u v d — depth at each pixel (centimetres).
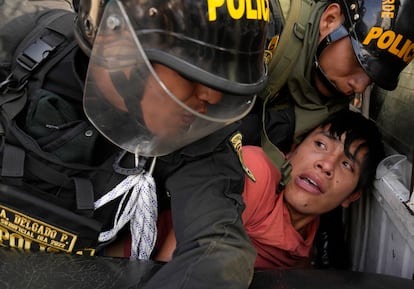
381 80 114
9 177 76
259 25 71
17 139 77
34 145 77
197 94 70
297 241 117
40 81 80
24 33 86
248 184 106
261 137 123
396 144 125
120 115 71
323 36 121
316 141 119
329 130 119
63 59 81
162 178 88
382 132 138
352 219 141
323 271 88
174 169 86
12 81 80
